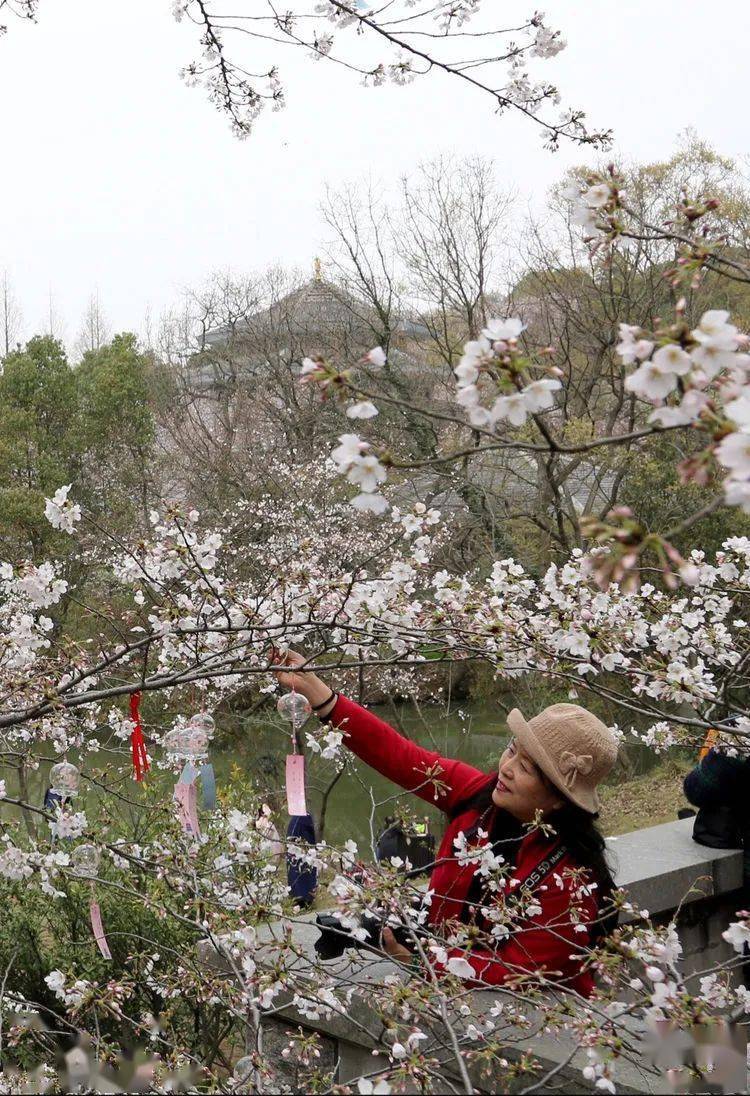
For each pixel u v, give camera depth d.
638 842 4.49
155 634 3.07
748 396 1.49
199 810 4.41
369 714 3.00
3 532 19.55
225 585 3.27
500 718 17.28
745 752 3.40
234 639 3.19
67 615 12.43
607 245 2.30
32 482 23.08
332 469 17.06
